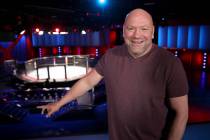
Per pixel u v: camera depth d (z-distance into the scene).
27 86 12.09
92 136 5.04
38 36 25.17
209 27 16.59
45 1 14.43
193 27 17.50
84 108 8.25
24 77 13.50
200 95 10.58
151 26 1.61
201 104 9.04
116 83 1.78
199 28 17.19
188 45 18.09
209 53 16.77
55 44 25.78
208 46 16.86
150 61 1.64
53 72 16.06
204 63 16.97
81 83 2.04
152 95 1.64
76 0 15.05
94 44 24.92
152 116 1.70
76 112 8.17
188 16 16.88
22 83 12.68
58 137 5.23
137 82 1.68
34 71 16.36
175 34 18.66
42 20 15.21
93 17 16.45
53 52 25.83
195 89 11.82
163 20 17.17
